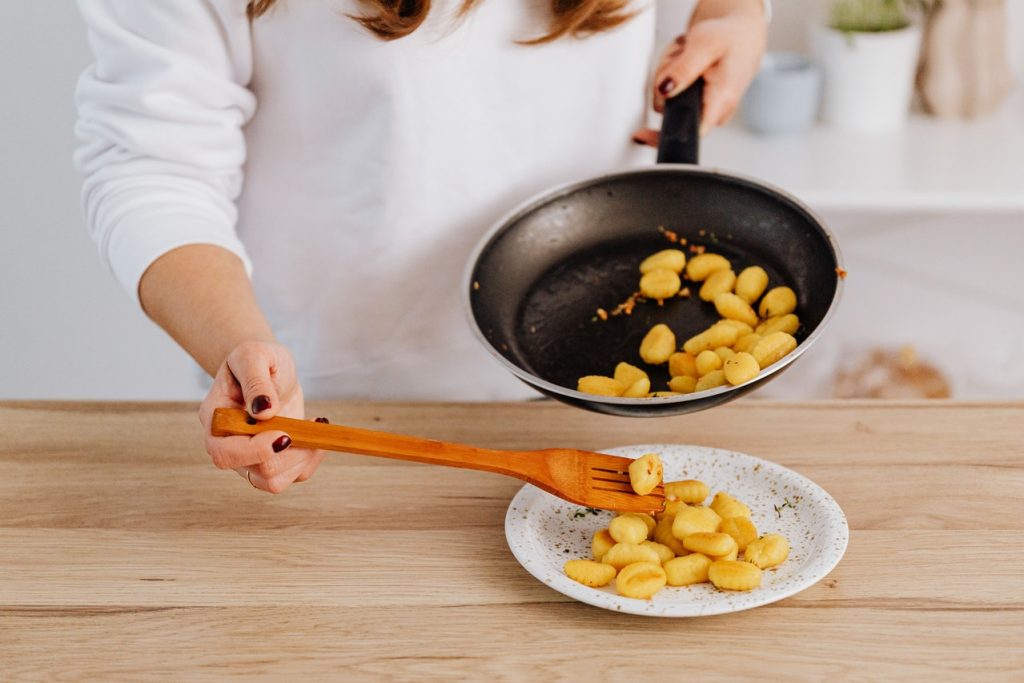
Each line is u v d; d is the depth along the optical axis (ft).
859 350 6.87
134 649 2.32
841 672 2.18
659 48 4.87
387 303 3.69
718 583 2.37
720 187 3.38
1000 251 6.63
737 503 2.61
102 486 2.95
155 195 3.05
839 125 5.99
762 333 2.98
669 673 2.20
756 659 2.23
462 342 3.84
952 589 2.40
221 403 2.54
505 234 3.35
